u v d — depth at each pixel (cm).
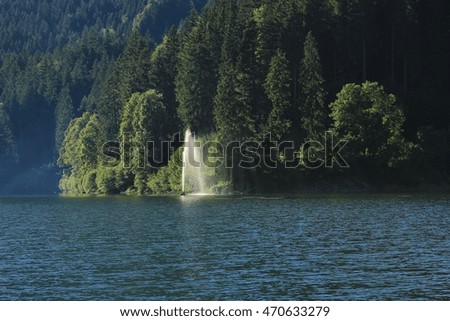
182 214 9500
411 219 7925
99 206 12219
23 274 4838
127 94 19088
